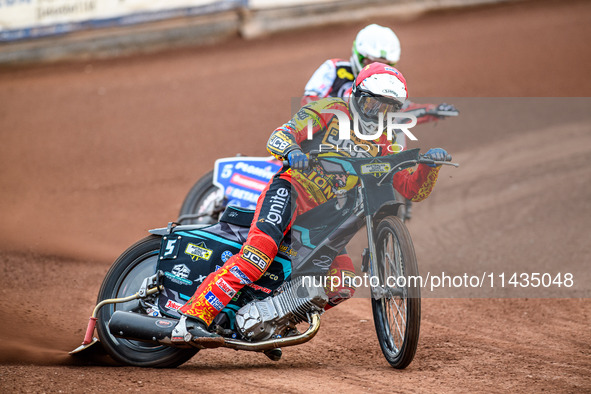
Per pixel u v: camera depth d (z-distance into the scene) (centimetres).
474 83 5834
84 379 1463
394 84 1570
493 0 8412
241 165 2402
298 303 1553
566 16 7956
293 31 7406
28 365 1568
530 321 2134
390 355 1648
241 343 1541
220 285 1546
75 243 2778
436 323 2097
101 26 6888
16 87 5972
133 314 1582
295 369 1641
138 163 4034
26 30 6738
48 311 2042
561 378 1588
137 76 6162
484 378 1581
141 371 1565
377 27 2378
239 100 5338
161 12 7044
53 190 3562
